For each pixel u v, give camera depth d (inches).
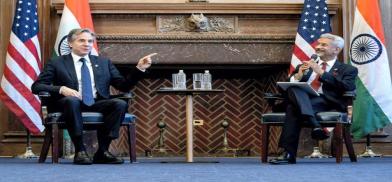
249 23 295.1
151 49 290.7
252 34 292.2
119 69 299.0
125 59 289.4
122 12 288.4
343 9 291.6
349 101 215.9
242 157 297.7
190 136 230.8
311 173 152.6
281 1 296.4
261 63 292.7
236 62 291.9
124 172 156.3
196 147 319.6
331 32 284.5
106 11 287.9
